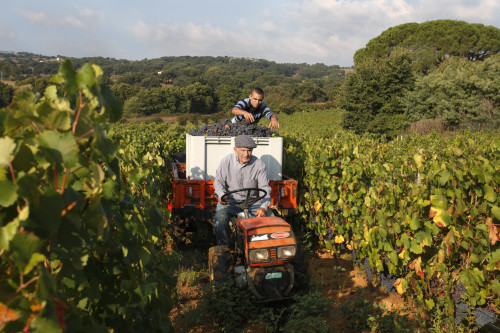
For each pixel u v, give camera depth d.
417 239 4.25
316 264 6.29
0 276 1.23
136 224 2.14
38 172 1.25
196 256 6.40
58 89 1.85
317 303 4.05
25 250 1.09
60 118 1.27
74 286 1.82
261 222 4.43
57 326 1.15
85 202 1.42
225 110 152.25
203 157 6.52
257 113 7.84
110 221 1.95
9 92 90.31
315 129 48.03
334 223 6.59
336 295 5.05
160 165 7.41
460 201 3.99
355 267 6.02
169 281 2.52
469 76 37.78
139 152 9.10
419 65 66.12
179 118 115.00
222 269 4.39
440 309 4.32
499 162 4.12
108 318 1.97
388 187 5.07
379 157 10.20
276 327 4.00
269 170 6.82
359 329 4.12
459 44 66.25
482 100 35.25
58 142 1.22
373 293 5.11
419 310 4.34
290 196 6.74
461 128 35.69
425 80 42.03
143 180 4.80
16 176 1.21
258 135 6.77
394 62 45.00
